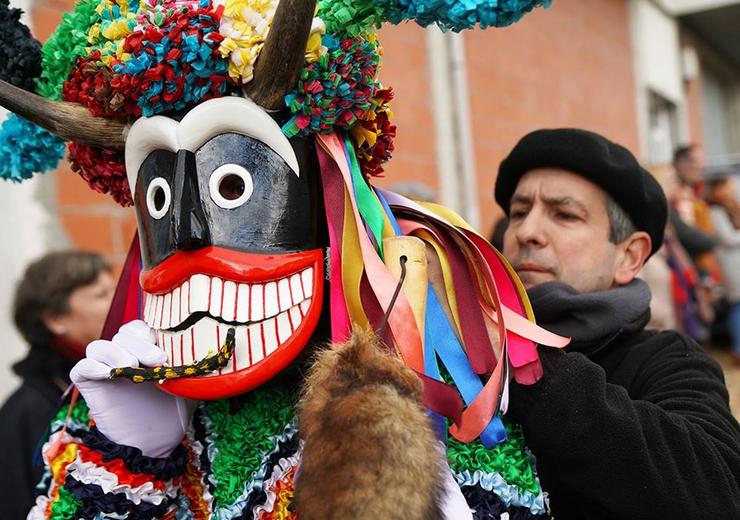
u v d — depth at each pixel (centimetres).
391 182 290
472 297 79
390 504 54
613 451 76
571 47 435
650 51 568
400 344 70
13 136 84
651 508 76
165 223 75
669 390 90
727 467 80
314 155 76
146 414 84
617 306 97
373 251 73
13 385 187
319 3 71
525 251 104
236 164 73
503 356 74
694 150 401
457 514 64
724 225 389
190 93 73
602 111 471
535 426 77
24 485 135
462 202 327
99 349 80
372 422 56
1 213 185
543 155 104
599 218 104
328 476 56
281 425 81
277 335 73
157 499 84
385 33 293
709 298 378
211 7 71
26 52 82
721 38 739
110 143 79
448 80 323
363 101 74
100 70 74
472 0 67
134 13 74
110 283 160
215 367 71
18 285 153
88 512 84
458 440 74
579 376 78
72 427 90
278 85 71
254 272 72
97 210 201
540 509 76
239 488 81
